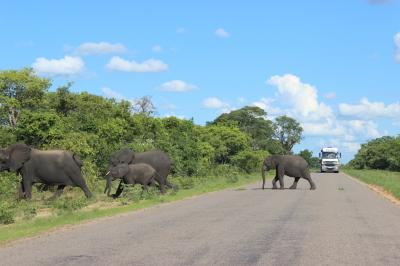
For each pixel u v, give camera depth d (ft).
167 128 158.81
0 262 30.37
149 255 32.24
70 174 77.20
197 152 151.74
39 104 116.78
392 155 333.83
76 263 29.89
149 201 74.84
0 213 53.47
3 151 74.54
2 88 112.68
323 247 34.94
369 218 52.16
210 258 31.19
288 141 412.77
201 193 92.32
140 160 89.66
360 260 30.55
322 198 79.97
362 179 164.04
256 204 68.69
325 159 274.16
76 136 99.25
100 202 77.10
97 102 128.47
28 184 75.77
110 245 36.09
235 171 186.60
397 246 35.40
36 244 36.88
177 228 44.80
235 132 228.02
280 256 31.76
